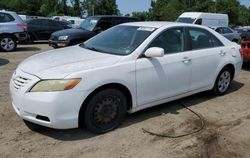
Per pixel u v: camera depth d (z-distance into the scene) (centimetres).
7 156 405
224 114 567
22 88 438
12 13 1377
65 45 1247
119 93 474
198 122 525
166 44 541
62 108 422
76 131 475
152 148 435
